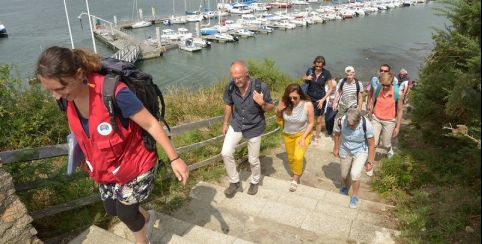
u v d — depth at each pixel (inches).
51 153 127.4
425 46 1776.6
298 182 219.6
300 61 1628.9
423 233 151.4
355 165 185.2
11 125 173.5
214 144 240.4
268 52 1830.7
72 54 77.6
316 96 274.5
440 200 176.1
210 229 154.6
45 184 132.4
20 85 190.5
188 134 250.1
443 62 221.3
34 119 184.5
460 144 219.8
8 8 3267.7
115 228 146.0
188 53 1857.8
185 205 175.9
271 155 264.8
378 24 2546.8
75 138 100.9
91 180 155.6
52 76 74.4
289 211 173.3
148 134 98.0
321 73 270.8
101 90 84.6
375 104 234.4
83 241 128.4
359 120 180.1
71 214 146.6
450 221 155.0
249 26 2409.0
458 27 196.1
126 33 2282.2
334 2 3646.7
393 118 230.5
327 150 277.9
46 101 191.9
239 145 237.1
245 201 181.0
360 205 187.9
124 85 86.5
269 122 295.0
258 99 167.2
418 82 264.8
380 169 228.2
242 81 166.1
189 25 2630.4
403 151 232.5
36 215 131.8
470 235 145.9
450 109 176.1
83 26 2436.0
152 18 2753.4
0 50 1753.2
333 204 187.8
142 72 95.0
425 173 205.5
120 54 1581.0
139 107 88.4
